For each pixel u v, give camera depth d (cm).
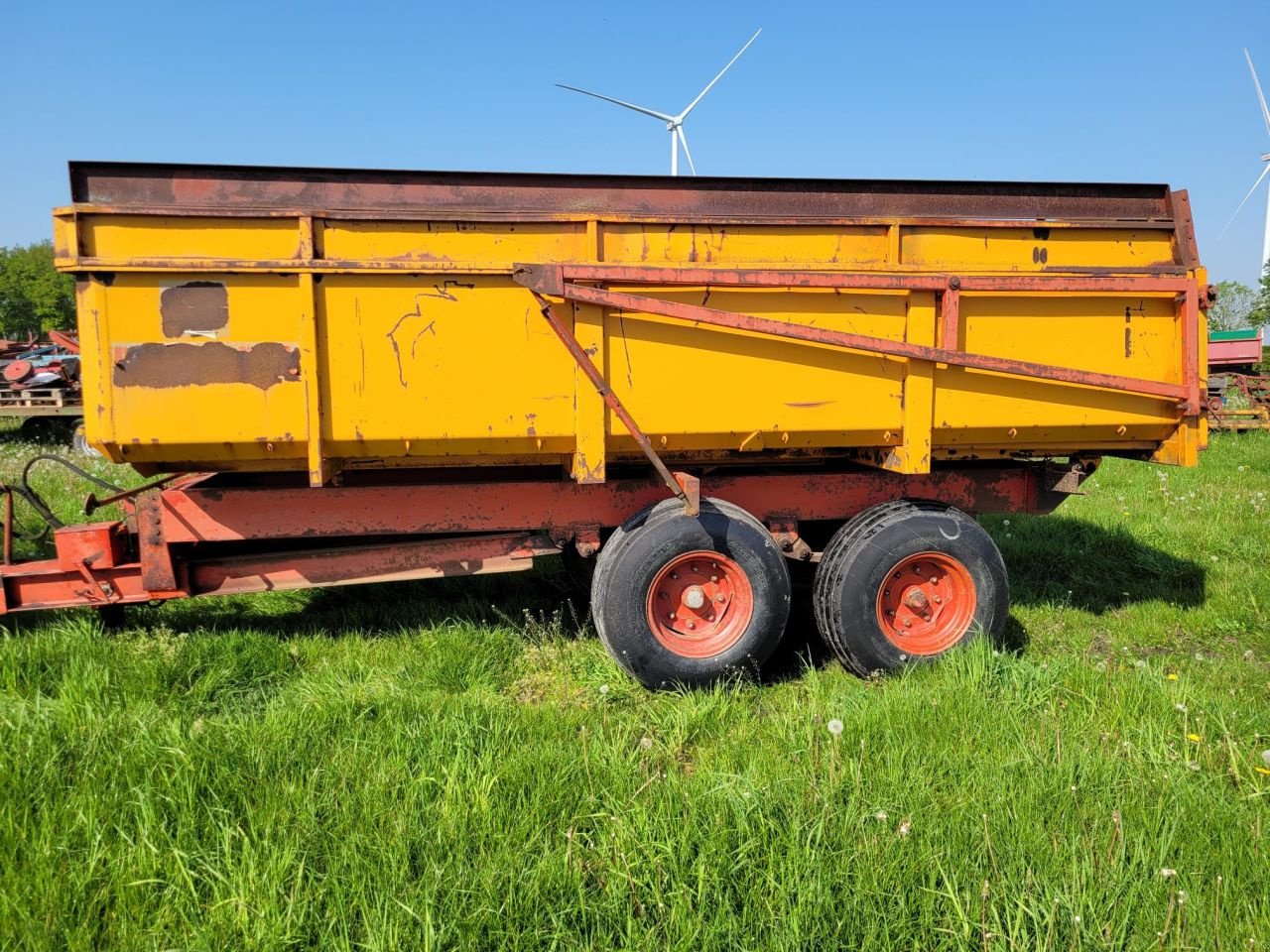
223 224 372
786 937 232
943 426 436
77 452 1244
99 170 372
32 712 349
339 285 378
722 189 421
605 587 412
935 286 415
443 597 576
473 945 231
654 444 420
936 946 237
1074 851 268
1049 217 453
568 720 381
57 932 238
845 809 290
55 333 1753
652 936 235
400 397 388
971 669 402
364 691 394
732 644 426
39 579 433
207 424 375
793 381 418
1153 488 955
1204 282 443
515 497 445
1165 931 237
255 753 320
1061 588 623
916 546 433
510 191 404
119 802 289
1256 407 1809
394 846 268
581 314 394
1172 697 382
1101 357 446
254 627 509
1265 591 594
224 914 241
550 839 279
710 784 309
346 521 432
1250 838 282
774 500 465
